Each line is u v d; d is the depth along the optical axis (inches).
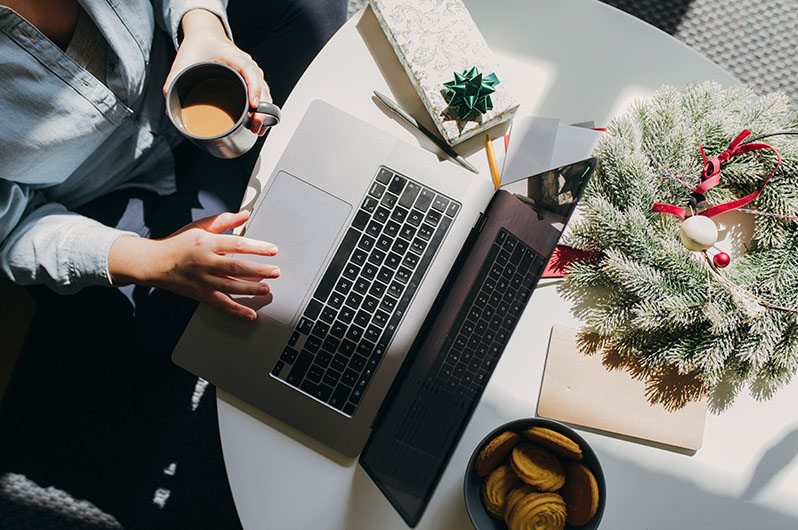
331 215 29.4
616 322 28.9
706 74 31.8
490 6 31.6
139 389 50.0
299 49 36.4
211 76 26.2
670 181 28.6
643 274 27.3
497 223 29.1
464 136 30.1
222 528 49.6
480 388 27.5
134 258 29.6
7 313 48.6
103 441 49.7
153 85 33.9
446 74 29.8
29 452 49.3
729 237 31.0
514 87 31.5
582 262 30.0
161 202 38.0
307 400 28.5
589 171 25.8
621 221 27.4
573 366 29.7
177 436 50.0
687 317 27.1
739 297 26.8
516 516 25.1
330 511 28.8
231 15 35.4
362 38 31.3
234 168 37.5
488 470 26.7
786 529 29.6
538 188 28.1
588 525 25.2
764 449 30.3
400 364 28.8
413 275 29.2
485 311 28.5
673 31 52.8
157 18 33.4
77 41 28.2
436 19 30.1
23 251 30.2
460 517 29.0
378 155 29.6
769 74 52.7
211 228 29.1
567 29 31.7
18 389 49.4
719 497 29.8
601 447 29.9
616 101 31.5
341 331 28.9
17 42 25.0
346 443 28.3
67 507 49.0
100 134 30.8
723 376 30.3
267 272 28.1
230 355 28.7
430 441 27.0
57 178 31.6
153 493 49.5
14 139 27.1
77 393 49.8
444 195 29.5
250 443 28.9
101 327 35.9
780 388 30.6
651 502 29.7
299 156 29.5
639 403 29.5
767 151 28.1
